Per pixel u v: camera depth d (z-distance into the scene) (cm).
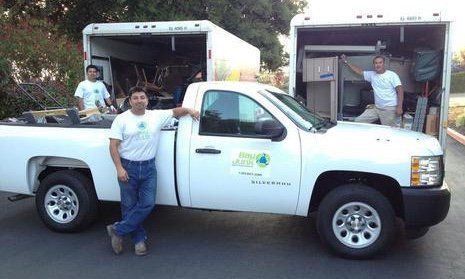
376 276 474
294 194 521
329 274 479
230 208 544
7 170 611
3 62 1126
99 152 574
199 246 558
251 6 1925
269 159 521
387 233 507
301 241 574
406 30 826
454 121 1803
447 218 672
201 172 539
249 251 542
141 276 474
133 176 520
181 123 548
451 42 734
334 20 761
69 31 1272
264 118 530
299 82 898
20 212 700
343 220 517
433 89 802
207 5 1326
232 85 554
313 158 512
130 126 513
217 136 537
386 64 824
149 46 1089
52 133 595
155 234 600
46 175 630
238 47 1114
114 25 873
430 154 505
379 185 537
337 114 826
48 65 1426
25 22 1321
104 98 876
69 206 600
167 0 1197
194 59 1120
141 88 516
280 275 476
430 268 495
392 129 588
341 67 828
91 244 564
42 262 510
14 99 1224
